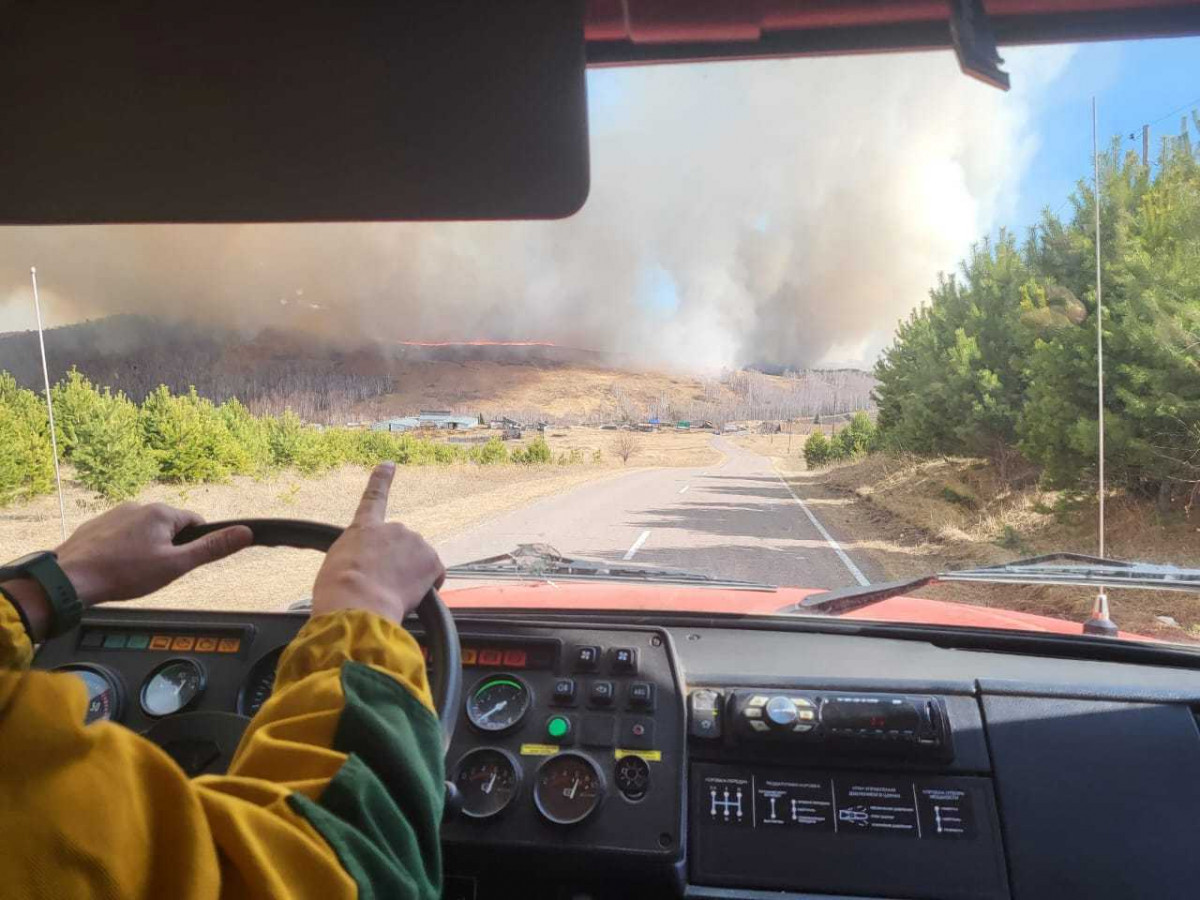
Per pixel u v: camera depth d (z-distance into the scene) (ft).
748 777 7.54
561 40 4.02
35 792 2.17
